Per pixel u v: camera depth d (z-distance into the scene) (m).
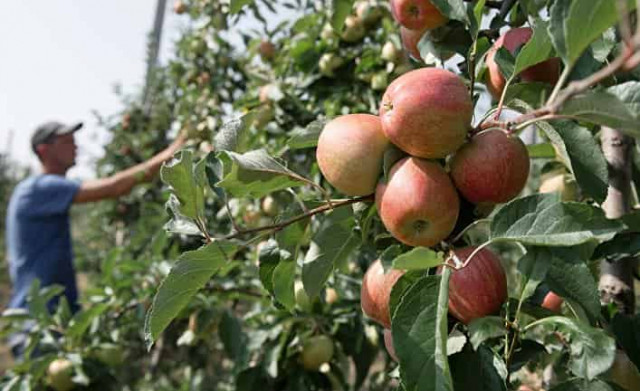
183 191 1.17
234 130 1.30
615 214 1.38
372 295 1.19
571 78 1.10
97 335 3.07
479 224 1.19
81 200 4.36
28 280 4.24
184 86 4.70
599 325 1.20
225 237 1.21
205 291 2.78
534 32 1.01
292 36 3.65
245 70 4.02
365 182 1.14
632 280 1.39
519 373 1.89
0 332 3.14
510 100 1.21
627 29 0.69
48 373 2.94
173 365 5.34
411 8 1.30
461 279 1.06
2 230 13.13
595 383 1.08
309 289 1.35
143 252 4.69
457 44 1.36
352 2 1.72
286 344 2.49
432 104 1.01
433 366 0.93
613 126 0.86
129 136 6.10
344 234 1.32
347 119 1.16
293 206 1.28
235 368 2.52
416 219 1.05
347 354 2.52
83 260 6.33
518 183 1.08
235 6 1.70
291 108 3.10
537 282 1.03
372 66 2.83
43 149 4.72
